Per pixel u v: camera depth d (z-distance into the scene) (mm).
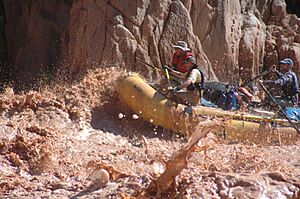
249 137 11781
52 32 16578
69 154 9828
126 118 12250
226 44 16641
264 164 7766
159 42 15750
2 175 8492
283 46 18062
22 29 17250
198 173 6410
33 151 9516
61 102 12172
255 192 5953
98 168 6992
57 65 16156
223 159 8391
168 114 11812
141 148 10891
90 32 15531
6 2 17688
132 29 15492
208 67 16328
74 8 15750
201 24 16484
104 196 6379
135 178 6676
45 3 16812
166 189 6051
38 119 11680
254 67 17469
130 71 14375
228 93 12961
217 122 6336
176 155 6047
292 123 11766
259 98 16219
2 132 10617
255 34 17531
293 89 13273
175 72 12469
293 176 6488
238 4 17500
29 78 16500
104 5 15508
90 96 12578
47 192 7223
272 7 18953
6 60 17953
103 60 15320
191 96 12219
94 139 11195
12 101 12047
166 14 15891
